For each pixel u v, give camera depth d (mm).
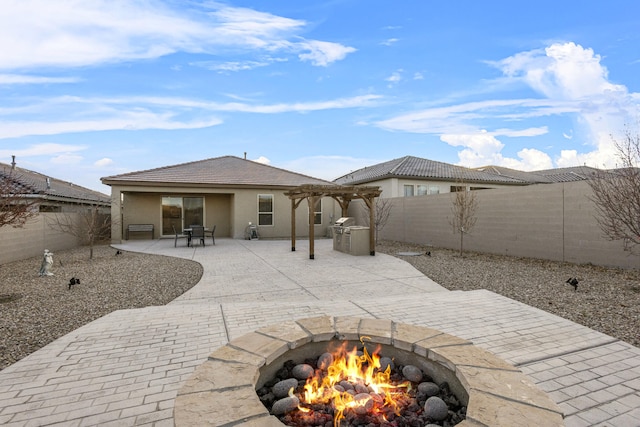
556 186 8711
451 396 2092
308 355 2559
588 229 7988
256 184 16062
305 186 9625
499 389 1763
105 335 3734
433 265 8625
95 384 2693
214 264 8828
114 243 13844
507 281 6602
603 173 7516
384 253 11164
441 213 12586
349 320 2873
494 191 10445
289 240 15508
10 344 3586
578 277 6832
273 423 1492
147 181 14398
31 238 10328
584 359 3133
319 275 7410
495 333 3760
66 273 7594
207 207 16812
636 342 3574
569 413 2314
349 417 1904
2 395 2521
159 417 2266
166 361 3113
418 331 2627
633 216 6160
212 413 1557
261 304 4910
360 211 17125
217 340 3611
